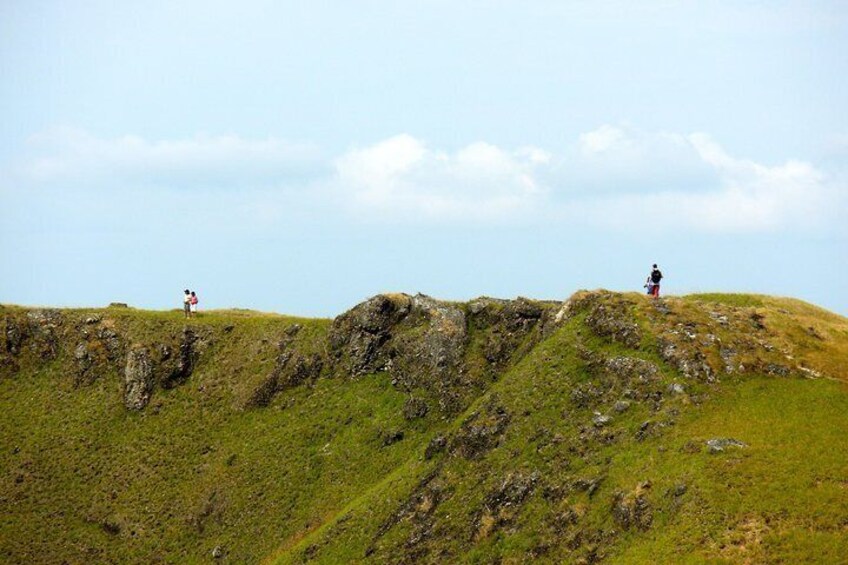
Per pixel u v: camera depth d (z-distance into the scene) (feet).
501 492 375.86
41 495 533.14
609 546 309.63
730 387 377.50
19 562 490.08
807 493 292.81
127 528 508.12
